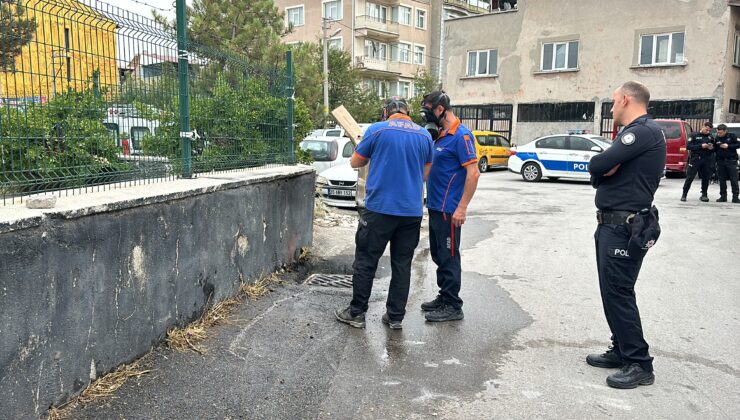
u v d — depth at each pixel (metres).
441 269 4.79
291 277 5.93
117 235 3.35
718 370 3.83
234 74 5.54
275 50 16.03
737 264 6.70
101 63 3.67
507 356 4.05
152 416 3.05
